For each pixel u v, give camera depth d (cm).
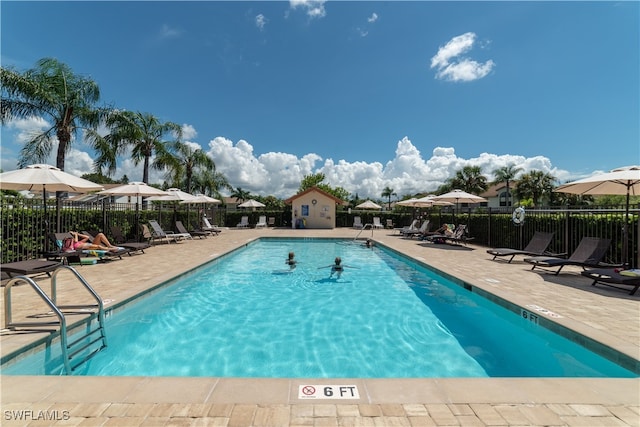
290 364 383
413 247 1305
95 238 927
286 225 3072
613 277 553
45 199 797
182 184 2728
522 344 442
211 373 359
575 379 261
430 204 1873
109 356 396
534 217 1069
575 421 209
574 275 727
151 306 590
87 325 413
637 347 328
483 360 395
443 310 584
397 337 466
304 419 208
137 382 251
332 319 538
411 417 211
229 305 609
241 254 1280
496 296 550
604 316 431
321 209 2719
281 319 536
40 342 339
